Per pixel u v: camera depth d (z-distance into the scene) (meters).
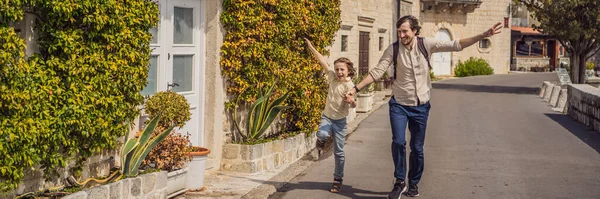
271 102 10.76
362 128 15.93
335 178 8.86
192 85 9.88
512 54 55.78
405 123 7.92
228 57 10.09
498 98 26.31
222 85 10.16
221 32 10.05
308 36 12.28
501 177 9.93
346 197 8.62
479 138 14.27
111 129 7.39
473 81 39.41
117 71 7.36
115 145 7.54
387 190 9.04
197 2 9.81
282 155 10.94
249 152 10.05
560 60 58.00
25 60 6.41
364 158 11.65
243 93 10.52
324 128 8.48
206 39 10.00
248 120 10.56
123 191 6.93
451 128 16.08
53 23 6.70
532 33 55.12
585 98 16.86
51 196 6.68
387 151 12.48
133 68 7.60
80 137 7.08
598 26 28.55
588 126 16.44
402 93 7.89
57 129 6.68
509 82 38.22
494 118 18.55
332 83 8.53
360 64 23.03
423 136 8.06
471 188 9.16
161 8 9.05
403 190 8.01
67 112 6.74
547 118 18.59
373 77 7.89
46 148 6.60
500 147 12.93
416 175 8.29
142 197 7.25
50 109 6.61
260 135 10.74
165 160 8.05
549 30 29.05
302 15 11.73
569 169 10.61
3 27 5.98
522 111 20.80
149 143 7.50
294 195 8.71
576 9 28.67
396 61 7.83
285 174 9.90
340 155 8.70
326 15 13.10
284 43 11.32
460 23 47.69
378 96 24.73
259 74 10.60
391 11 27.94
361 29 22.73
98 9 6.97
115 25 7.25
